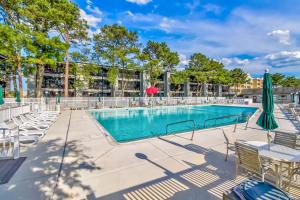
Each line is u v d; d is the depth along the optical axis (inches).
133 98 893.2
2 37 526.0
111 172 156.7
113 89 1288.1
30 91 1000.2
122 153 205.8
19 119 367.6
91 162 178.4
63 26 738.8
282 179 126.3
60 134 298.0
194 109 926.4
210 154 203.3
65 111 653.3
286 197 70.4
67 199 116.5
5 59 628.1
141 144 242.2
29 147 224.5
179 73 1337.4
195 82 1724.9
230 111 873.5
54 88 1149.1
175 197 120.5
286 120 462.6
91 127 359.9
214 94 2001.7
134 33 1006.4
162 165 172.4
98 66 974.4
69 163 175.2
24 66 677.3
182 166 170.2
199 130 331.6
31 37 605.0
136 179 144.6
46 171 156.5
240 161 140.9
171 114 762.2
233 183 138.3
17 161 177.9
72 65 940.0
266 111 172.9
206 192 126.5
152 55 1195.9
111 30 946.1
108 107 804.6
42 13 608.4
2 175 147.1
